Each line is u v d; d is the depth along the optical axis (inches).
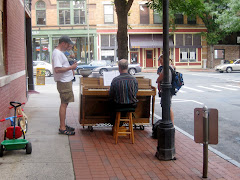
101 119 288.2
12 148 211.0
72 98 273.9
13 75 301.6
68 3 1366.9
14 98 313.9
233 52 1544.0
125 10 331.3
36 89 676.1
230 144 275.3
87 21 1338.6
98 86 276.4
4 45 276.5
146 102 295.0
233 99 544.7
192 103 504.4
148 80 293.4
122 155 223.6
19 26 394.0
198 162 213.6
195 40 1465.3
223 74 1136.2
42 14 1373.0
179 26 1432.1
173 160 215.9
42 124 312.0
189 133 311.9
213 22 1344.7
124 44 333.4
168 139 214.2
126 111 249.1
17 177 176.2
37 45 1382.9
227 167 205.8
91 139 263.6
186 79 944.3
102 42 1393.9
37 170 188.2
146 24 1391.5
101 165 201.3
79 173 186.1
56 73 267.6
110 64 1133.7
